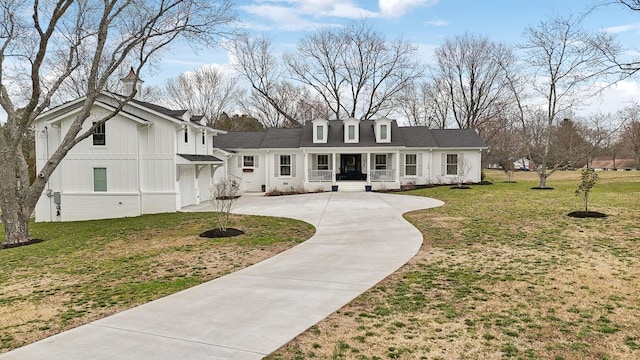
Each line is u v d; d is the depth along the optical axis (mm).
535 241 9047
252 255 8719
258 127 43781
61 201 18375
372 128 27156
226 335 4434
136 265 8281
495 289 5910
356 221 12766
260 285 6363
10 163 12266
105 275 7590
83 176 18344
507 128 39094
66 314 5410
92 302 5910
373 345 4148
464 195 19344
